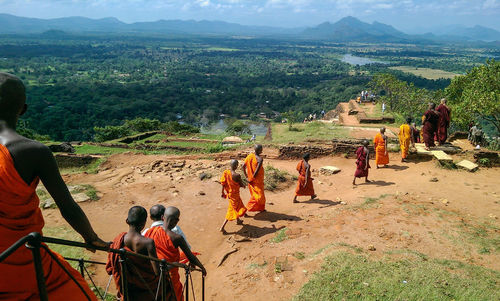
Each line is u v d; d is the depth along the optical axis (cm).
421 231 794
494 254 695
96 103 12356
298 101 15038
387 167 1405
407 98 3644
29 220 191
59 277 220
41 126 8788
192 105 13800
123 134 4116
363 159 1209
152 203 1126
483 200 998
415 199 1003
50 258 214
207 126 11588
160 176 1387
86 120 10094
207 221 991
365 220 866
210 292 666
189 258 486
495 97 2273
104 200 1144
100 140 4041
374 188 1159
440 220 847
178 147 2155
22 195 182
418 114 3691
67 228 922
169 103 13612
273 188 1234
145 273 385
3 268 182
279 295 611
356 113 2992
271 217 981
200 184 1282
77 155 1662
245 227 930
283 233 847
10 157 179
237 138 2712
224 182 909
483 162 1328
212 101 14700
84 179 1377
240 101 15038
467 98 2419
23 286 192
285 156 1627
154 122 4869
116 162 1638
